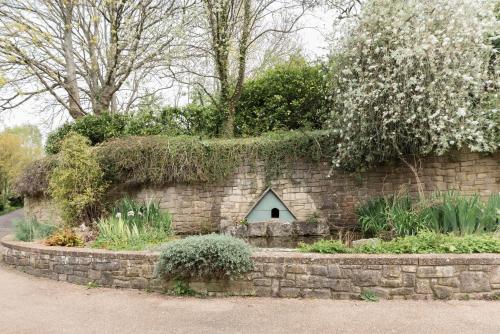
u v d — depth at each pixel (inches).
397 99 262.1
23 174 429.1
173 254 184.5
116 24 457.4
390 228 257.8
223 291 187.8
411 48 253.4
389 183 341.1
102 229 263.7
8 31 443.2
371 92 265.4
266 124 427.2
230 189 363.6
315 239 289.6
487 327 140.6
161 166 356.8
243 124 438.3
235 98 431.8
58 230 297.3
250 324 148.8
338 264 180.1
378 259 177.3
